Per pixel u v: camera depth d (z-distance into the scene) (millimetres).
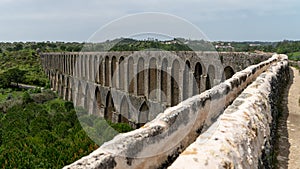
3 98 70438
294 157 7605
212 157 3436
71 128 22094
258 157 4930
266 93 8227
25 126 30797
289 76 27344
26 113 38438
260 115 6277
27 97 57375
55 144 14883
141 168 4156
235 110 5676
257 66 14672
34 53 124188
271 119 7684
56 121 28766
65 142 14688
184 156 3389
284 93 17453
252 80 12867
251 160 4301
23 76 91125
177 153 5090
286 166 7086
